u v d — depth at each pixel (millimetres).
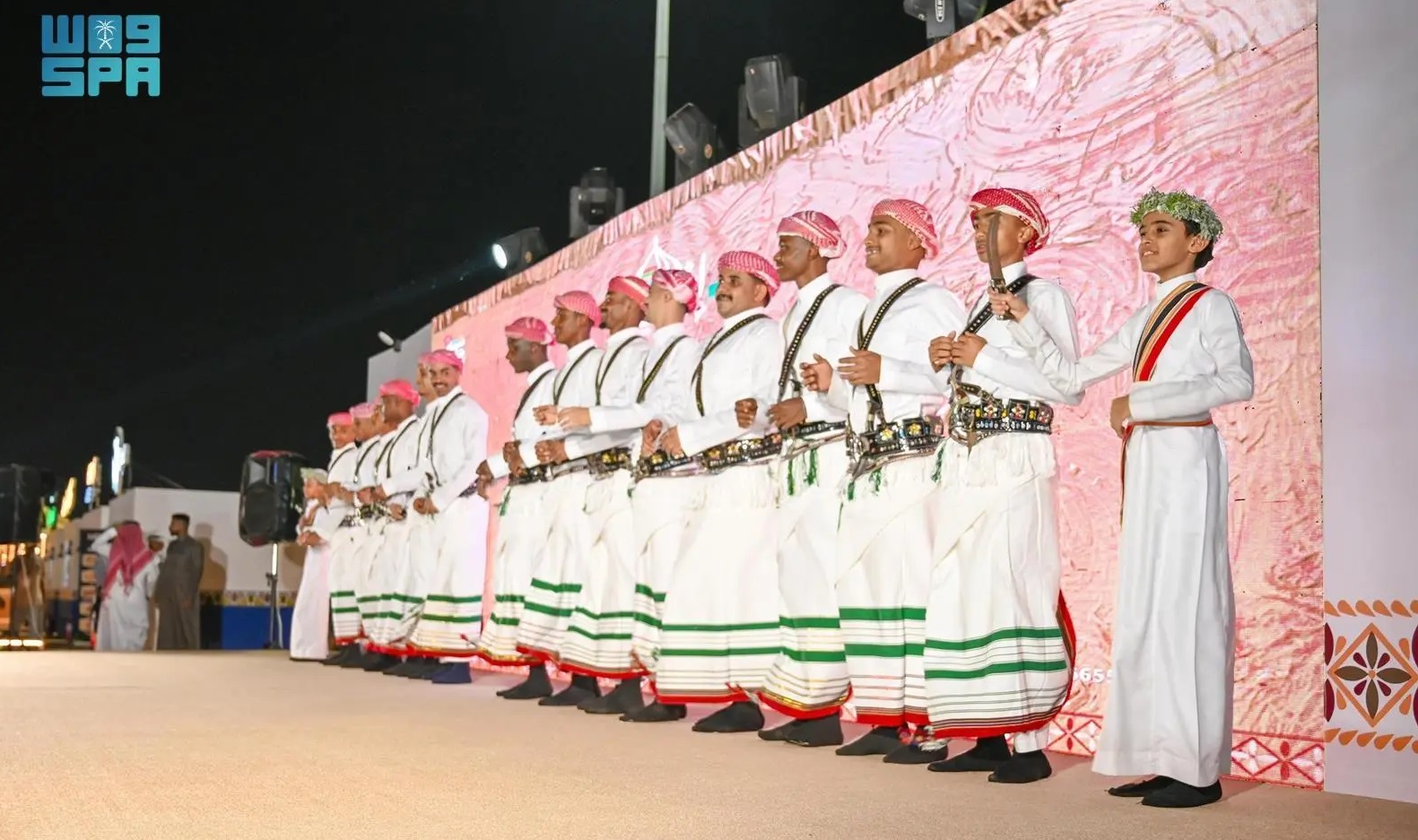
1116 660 3787
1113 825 3271
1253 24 4504
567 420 5977
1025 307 4074
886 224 4824
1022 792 3834
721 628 5500
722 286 5734
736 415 5125
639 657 5887
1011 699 4105
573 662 6285
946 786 3918
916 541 4656
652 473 5938
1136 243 4871
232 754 4316
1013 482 4211
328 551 10430
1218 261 4539
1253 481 4391
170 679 7977
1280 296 4355
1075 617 5012
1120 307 4914
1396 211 4047
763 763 4367
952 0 5879
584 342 6891
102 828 3002
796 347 5152
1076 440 5055
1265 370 4379
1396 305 4027
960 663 4223
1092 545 4977
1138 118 4879
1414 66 4051
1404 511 3963
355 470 9992
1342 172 4191
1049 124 5230
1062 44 5203
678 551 5656
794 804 3475
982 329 4387
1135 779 4145
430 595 8055
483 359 10281
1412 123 4039
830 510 5035
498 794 3543
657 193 9375
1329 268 4191
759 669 5441
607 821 3158
